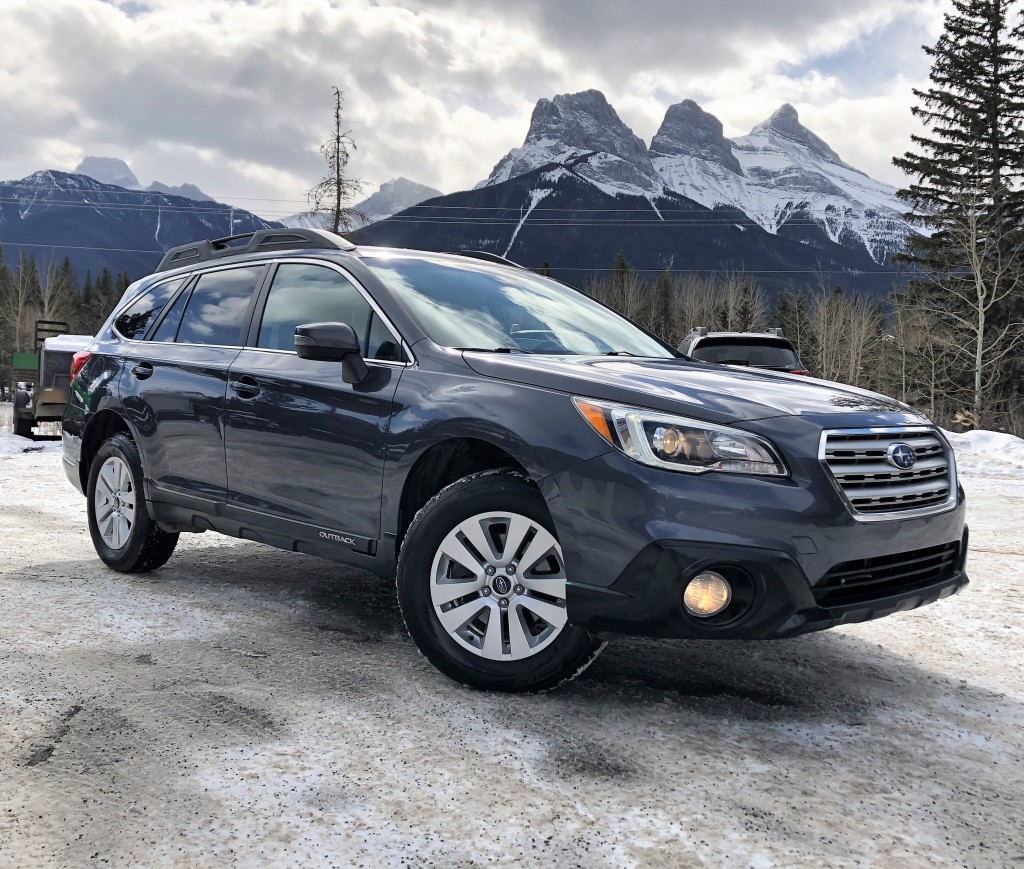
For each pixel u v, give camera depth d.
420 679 3.05
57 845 1.89
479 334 3.51
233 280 4.26
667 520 2.58
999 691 3.19
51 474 9.41
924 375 37.62
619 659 3.38
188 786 2.18
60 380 15.63
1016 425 33.84
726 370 3.43
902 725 2.81
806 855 1.96
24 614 3.71
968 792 2.34
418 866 1.86
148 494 4.31
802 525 2.56
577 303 4.37
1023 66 40.84
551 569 2.86
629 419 2.69
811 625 2.59
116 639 3.41
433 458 3.16
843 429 2.74
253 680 2.99
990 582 5.02
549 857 1.91
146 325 4.64
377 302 3.50
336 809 2.10
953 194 36.75
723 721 2.78
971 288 36.16
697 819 2.11
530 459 2.79
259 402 3.65
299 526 3.50
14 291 80.00
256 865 1.84
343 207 38.66
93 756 2.34
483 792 2.21
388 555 3.19
